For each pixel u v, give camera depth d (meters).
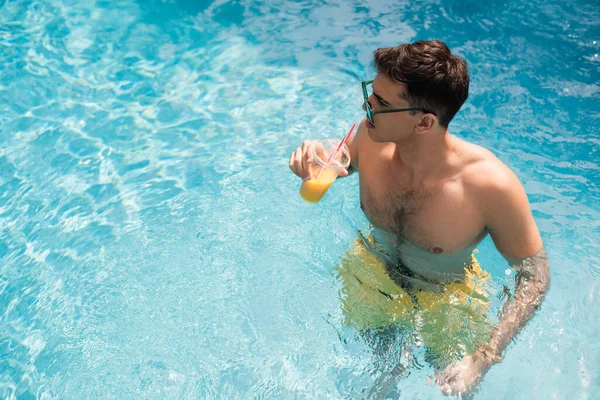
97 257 3.21
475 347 2.41
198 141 3.88
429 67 2.03
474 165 2.26
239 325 2.86
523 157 3.71
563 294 2.92
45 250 3.26
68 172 3.68
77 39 4.67
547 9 4.92
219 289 3.02
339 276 2.77
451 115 2.15
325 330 2.75
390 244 2.57
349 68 4.43
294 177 3.61
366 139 2.58
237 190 3.54
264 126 3.98
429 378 2.47
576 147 3.77
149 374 2.71
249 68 4.45
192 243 3.25
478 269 2.61
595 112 4.01
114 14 4.92
